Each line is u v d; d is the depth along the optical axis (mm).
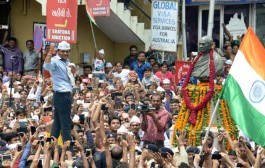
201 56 22156
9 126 22891
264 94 19547
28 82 26969
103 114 21141
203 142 19172
